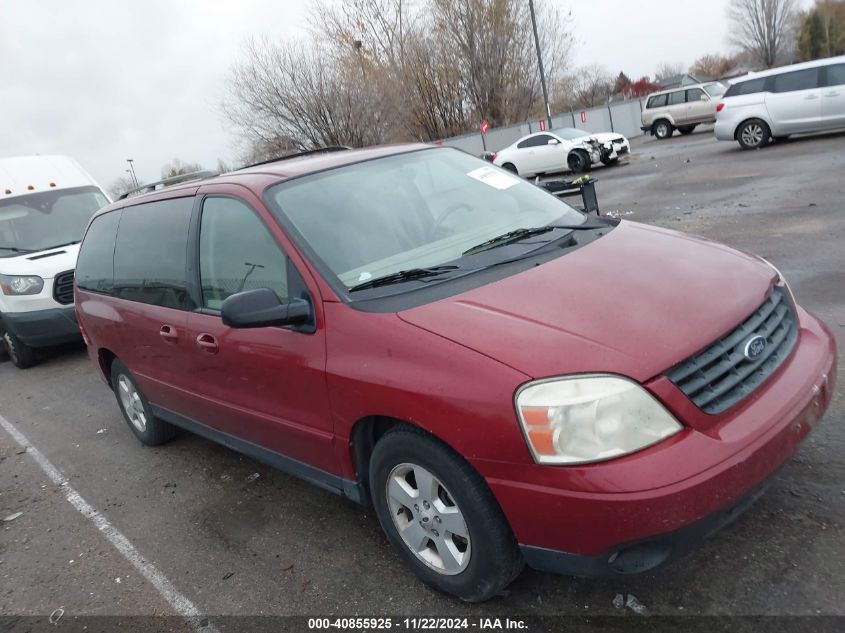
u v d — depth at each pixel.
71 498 4.80
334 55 27.20
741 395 2.52
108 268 4.98
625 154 22.09
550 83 35.59
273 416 3.46
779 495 3.19
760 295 2.86
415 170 3.86
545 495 2.34
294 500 4.13
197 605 3.30
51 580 3.78
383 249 3.28
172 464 5.02
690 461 2.28
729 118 16.72
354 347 2.87
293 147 25.27
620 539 2.27
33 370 9.00
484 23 32.31
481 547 2.62
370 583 3.19
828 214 8.59
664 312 2.61
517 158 21.73
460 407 2.47
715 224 9.32
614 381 2.32
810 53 66.69
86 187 10.26
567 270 2.96
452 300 2.82
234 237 3.59
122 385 5.38
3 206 9.41
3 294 8.52
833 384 2.91
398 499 2.95
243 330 3.44
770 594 2.64
